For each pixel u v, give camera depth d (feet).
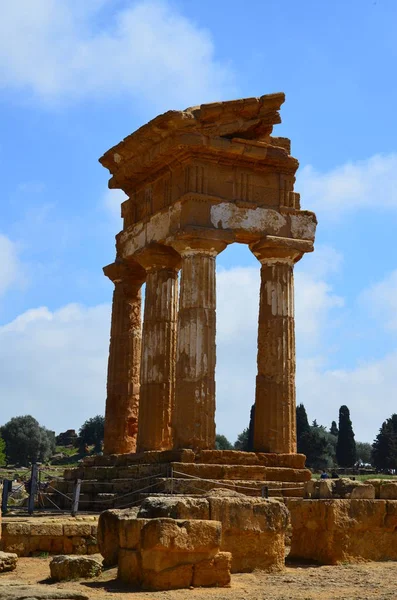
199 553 51.06
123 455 99.96
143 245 104.88
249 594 48.52
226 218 97.91
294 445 98.12
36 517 77.15
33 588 48.14
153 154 100.73
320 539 62.69
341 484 65.92
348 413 294.46
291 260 101.71
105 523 57.88
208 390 93.97
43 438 360.69
